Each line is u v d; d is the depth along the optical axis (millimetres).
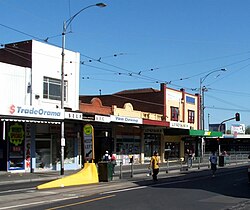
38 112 28922
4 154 30578
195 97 61875
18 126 31266
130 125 43969
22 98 31422
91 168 23672
